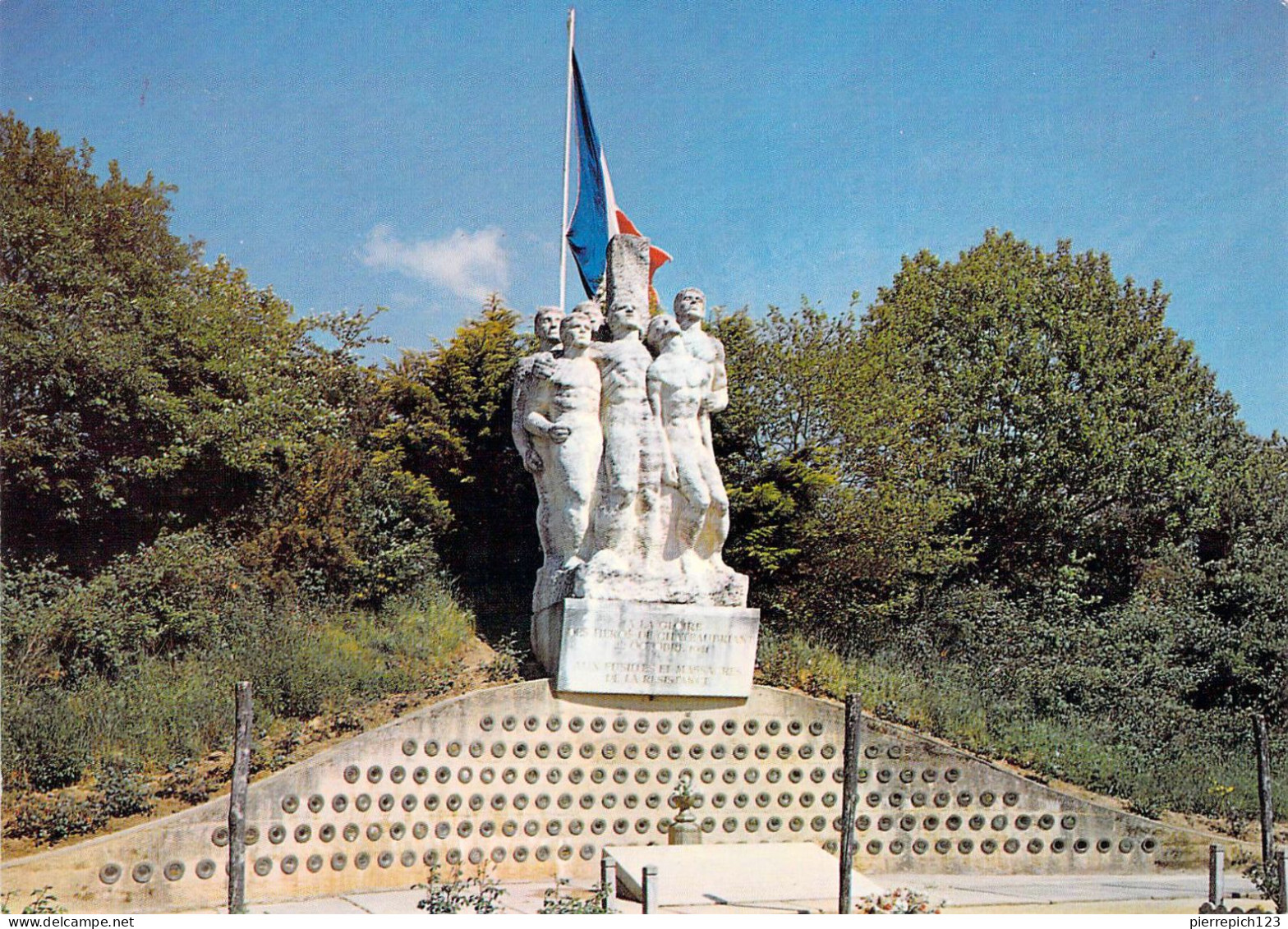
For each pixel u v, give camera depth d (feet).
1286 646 85.56
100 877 53.83
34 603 73.92
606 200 82.53
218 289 96.48
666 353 68.08
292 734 63.46
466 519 87.10
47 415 79.30
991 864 65.00
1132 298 104.53
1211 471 102.32
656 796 63.93
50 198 88.12
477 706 61.98
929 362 100.89
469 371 88.53
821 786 65.51
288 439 87.15
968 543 98.58
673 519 66.80
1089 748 71.72
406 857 59.52
